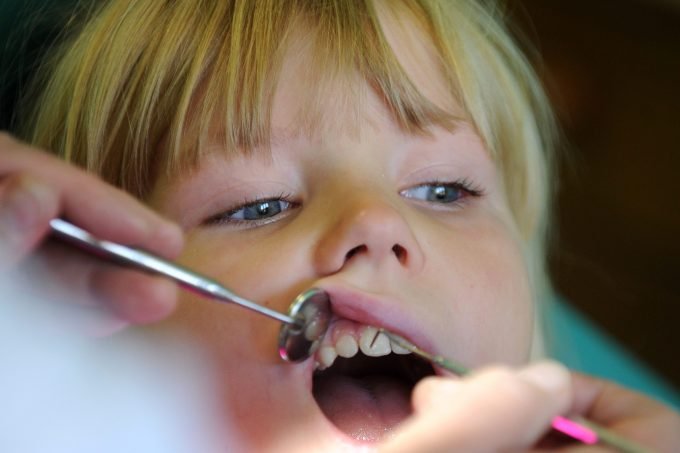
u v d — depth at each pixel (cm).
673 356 187
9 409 74
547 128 142
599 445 59
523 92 124
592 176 211
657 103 210
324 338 78
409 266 79
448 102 96
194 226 88
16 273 65
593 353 153
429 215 90
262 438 79
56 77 110
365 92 90
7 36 119
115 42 102
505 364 88
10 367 72
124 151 96
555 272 190
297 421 78
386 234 77
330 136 87
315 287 75
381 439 82
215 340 81
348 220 77
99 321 69
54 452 78
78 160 101
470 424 53
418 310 78
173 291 65
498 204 101
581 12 221
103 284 64
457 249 87
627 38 216
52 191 59
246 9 95
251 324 80
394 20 97
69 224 60
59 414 78
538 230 133
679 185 204
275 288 79
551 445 61
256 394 79
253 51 91
